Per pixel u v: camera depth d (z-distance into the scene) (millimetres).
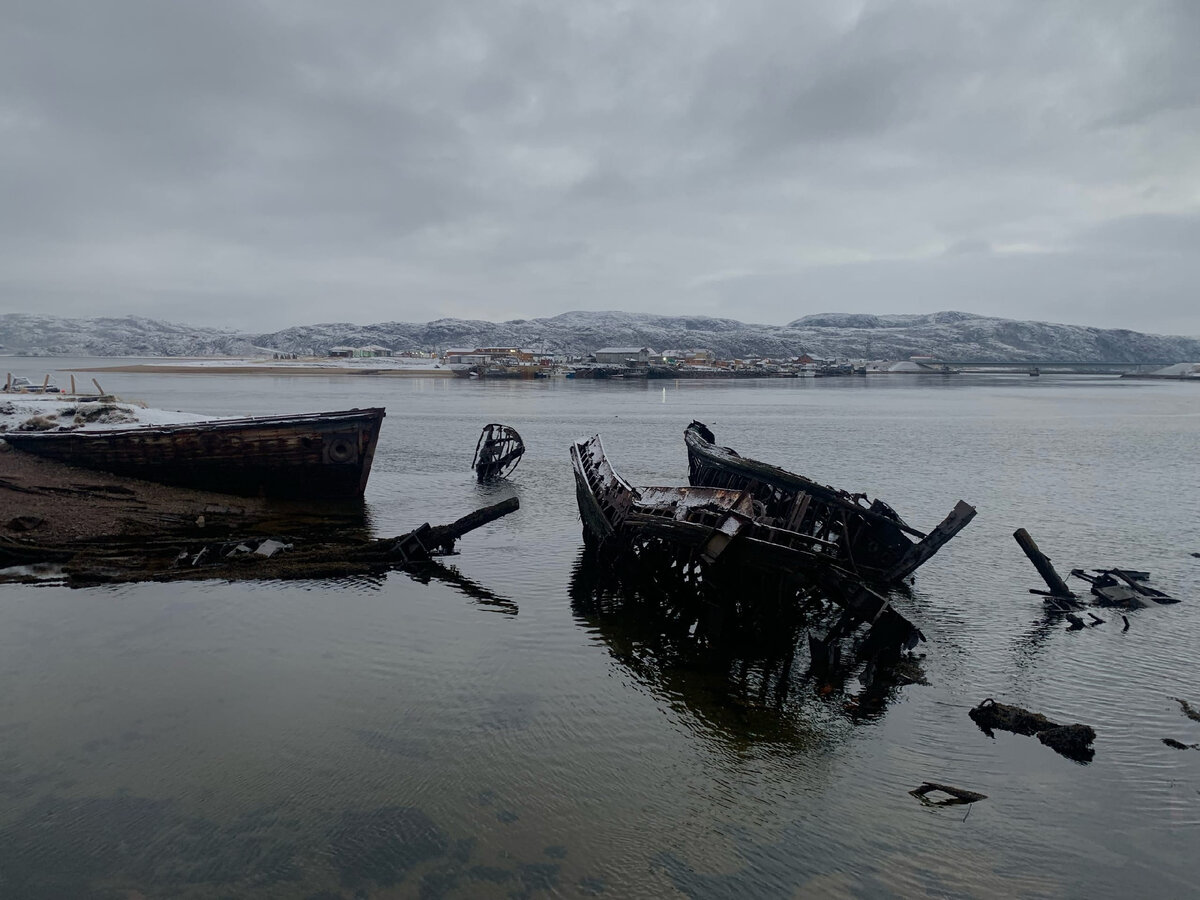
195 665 14969
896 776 11672
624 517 21531
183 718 12781
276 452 31531
